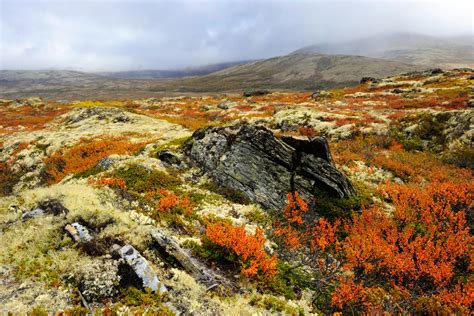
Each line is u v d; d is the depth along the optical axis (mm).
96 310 7398
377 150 28750
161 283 8523
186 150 22062
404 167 23906
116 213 11789
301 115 42188
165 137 31031
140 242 10141
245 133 19984
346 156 25906
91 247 9383
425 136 29609
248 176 18156
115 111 49344
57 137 36844
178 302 8203
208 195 17125
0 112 78188
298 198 16359
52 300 7523
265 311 8891
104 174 18438
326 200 17234
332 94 77375
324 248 13359
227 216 15164
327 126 36750
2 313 6938
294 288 11055
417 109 42938
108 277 8297
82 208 11461
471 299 10930
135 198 14898
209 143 21062
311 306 10141
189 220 13688
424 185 21766
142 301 7875
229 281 10016
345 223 15820
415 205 17609
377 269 12570
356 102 59156
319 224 15898
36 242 9750
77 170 24891
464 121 27578
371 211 16734
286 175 18156
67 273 8508
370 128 33469
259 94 107750
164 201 14164
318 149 18906
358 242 13273
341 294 10461
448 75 79438
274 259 10883
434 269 12133
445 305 10805
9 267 8688
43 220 10922
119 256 9117
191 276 9562
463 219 16156
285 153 18734
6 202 13742
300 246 13992
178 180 18234
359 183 21000
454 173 23078
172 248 10273
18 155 33375
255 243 11070
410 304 11242
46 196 13180
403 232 15062
